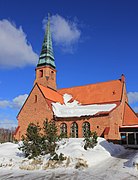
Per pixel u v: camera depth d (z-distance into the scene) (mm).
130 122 45188
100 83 52062
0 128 70000
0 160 24312
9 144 35375
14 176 18609
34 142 24516
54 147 24344
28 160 23250
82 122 42031
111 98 46812
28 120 46438
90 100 48656
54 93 51312
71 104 49219
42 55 55156
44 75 53312
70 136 40281
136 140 41094
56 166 21359
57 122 43906
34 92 47500
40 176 18219
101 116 40594
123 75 50125
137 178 16344
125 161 22953
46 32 57375
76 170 19969
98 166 21500
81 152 24641
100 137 37844
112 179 16297
